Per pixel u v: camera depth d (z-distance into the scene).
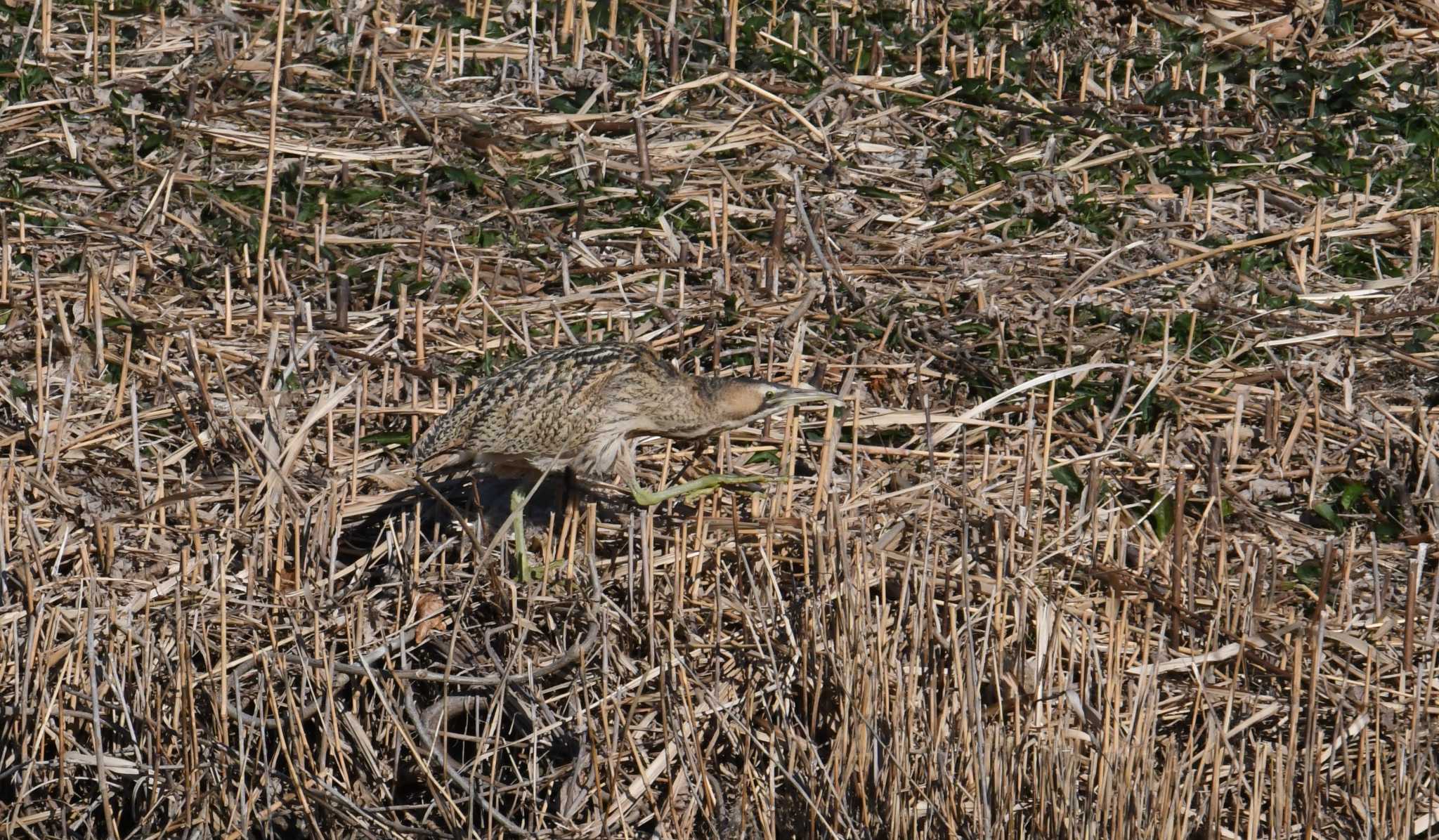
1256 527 10.90
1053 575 10.24
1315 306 13.00
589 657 9.97
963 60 16.70
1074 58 16.92
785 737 9.45
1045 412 11.70
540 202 14.09
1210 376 12.15
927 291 12.99
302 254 13.18
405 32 16.58
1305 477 11.32
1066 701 9.05
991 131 15.46
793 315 12.45
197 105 14.91
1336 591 10.31
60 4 16.62
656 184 14.30
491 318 12.48
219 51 15.66
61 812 9.62
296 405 11.57
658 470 11.40
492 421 10.20
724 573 10.39
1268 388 12.09
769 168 14.72
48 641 9.79
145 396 11.62
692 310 12.66
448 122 15.05
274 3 16.83
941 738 8.99
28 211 13.41
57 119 14.66
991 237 13.88
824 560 9.73
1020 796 8.94
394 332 12.31
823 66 16.33
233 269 12.98
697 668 9.97
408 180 14.30
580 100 15.48
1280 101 16.03
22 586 10.08
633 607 9.98
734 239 13.66
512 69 16.09
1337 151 15.16
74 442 11.05
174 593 10.11
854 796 9.23
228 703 9.62
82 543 10.41
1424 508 10.99
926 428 10.55
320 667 9.64
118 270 12.84
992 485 10.96
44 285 12.55
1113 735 8.88
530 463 10.35
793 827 9.39
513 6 17.05
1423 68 16.70
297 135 14.79
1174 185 14.67
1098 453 11.23
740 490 10.74
